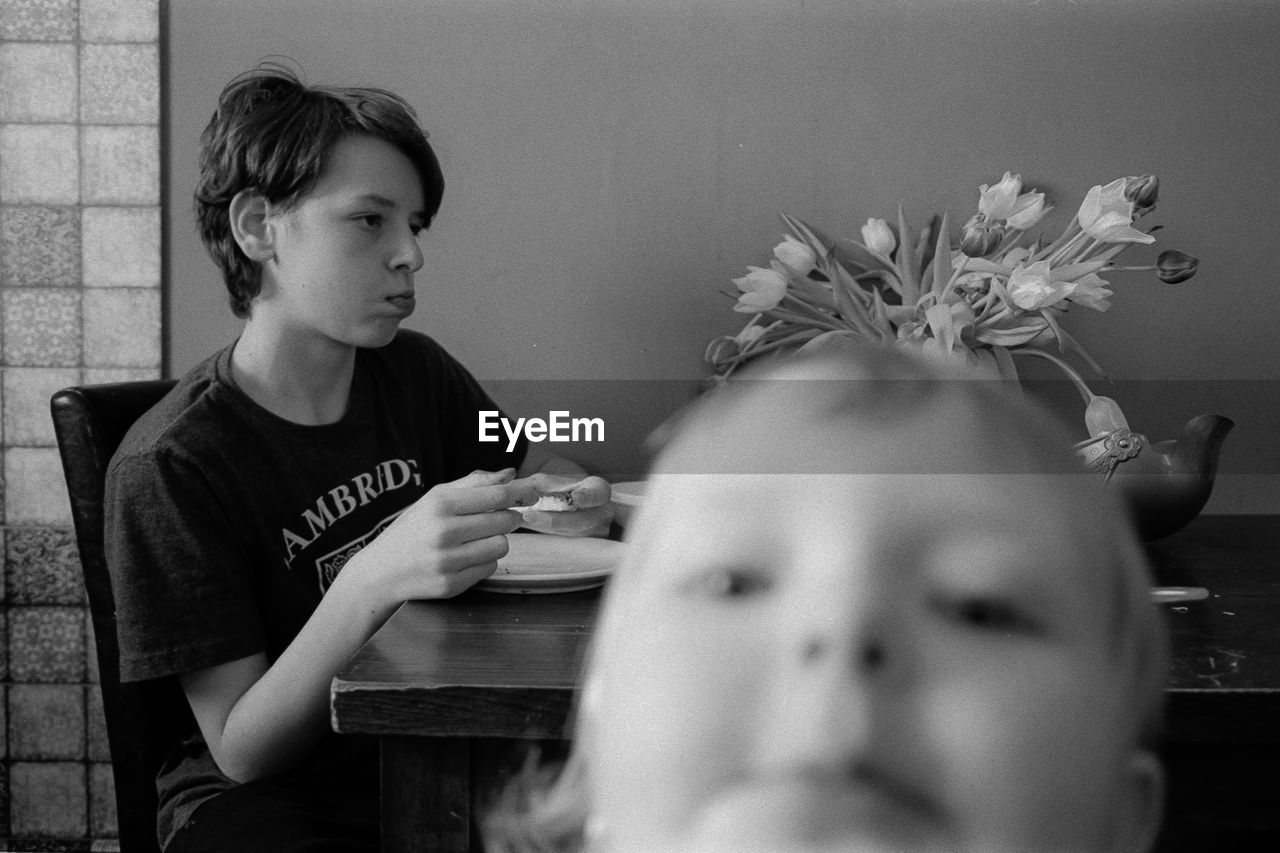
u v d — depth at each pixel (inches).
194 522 38.8
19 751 64.4
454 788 27.1
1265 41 59.8
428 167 46.7
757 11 60.6
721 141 61.3
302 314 44.1
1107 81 60.3
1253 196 60.6
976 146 60.7
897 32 60.3
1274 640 31.0
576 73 61.5
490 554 35.3
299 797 36.2
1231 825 26.6
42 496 63.4
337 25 61.7
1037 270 44.9
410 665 28.4
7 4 60.9
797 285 53.5
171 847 35.1
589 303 62.6
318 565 43.3
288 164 43.0
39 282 62.5
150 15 61.0
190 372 45.3
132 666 36.9
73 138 61.7
